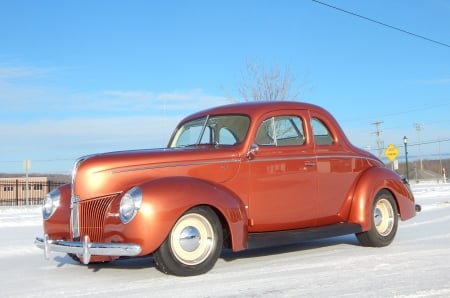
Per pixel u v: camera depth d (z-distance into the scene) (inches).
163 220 200.5
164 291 190.2
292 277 210.1
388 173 288.8
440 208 586.2
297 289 189.3
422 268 221.9
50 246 225.3
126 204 202.1
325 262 242.5
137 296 184.5
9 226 511.2
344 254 264.1
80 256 223.9
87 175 216.7
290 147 253.6
